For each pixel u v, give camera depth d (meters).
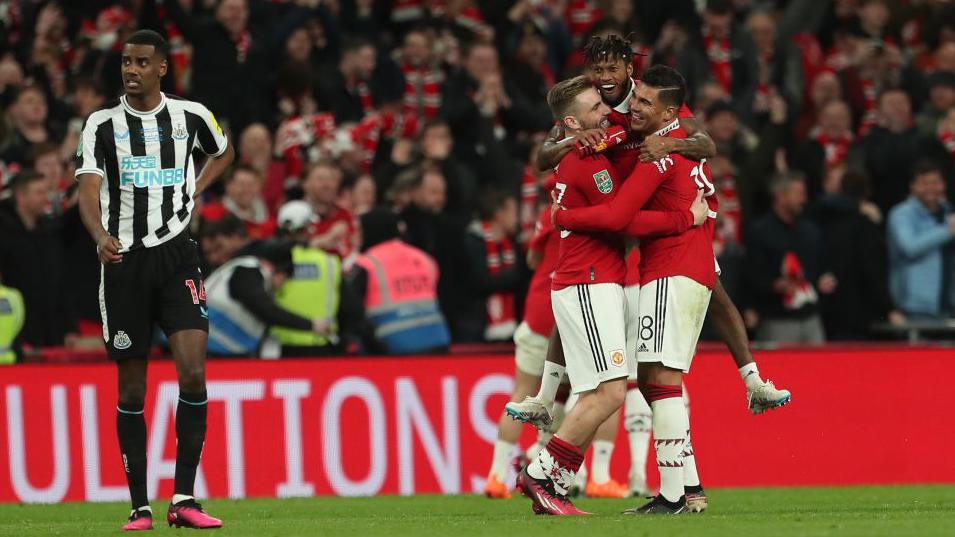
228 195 39.75
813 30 56.41
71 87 46.06
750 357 24.95
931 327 39.69
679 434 23.39
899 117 47.31
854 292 41.97
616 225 22.52
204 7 48.44
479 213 40.47
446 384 34.97
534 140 44.22
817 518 22.42
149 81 22.39
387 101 47.69
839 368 35.66
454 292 40.22
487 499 31.09
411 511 27.83
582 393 23.33
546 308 29.14
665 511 23.55
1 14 52.25
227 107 45.38
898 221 41.84
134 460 22.50
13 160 41.66
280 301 35.59
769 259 40.59
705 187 23.33
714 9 49.41
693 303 23.11
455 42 50.78
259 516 27.27
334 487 34.56
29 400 34.28
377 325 36.81
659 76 22.98
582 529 20.39
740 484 35.19
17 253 37.78
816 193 46.84
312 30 49.19
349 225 40.22
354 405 34.78
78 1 51.53
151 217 22.31
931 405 35.75
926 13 55.97
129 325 22.30
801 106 52.19
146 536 21.19
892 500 29.36
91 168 22.06
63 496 34.22
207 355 35.19
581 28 53.84
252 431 34.47
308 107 45.62
